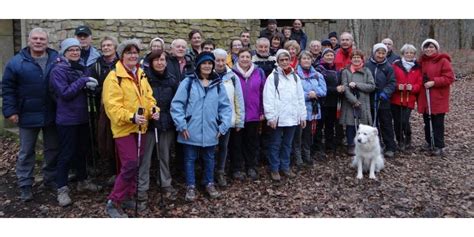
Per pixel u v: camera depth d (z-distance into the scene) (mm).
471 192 5012
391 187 5238
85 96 4598
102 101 4543
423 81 6379
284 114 5273
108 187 5109
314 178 5574
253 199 4902
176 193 4918
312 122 5980
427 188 5188
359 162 5570
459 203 4727
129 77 4223
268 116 5199
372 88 6090
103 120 4578
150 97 4449
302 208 4676
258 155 6012
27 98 4520
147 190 4684
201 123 4656
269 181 5426
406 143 6805
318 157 6340
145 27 7121
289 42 6227
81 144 4777
